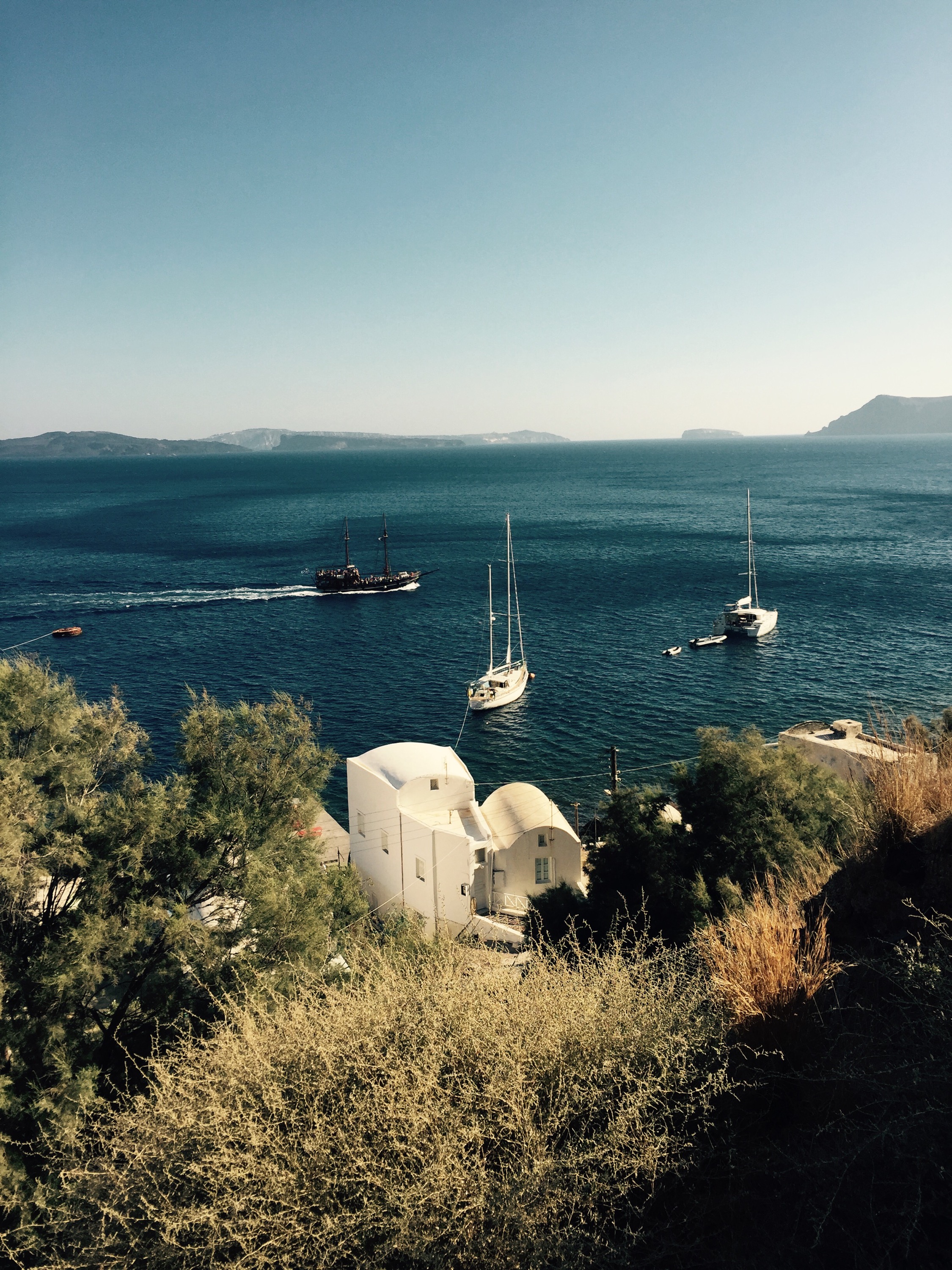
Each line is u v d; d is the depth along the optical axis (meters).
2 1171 9.53
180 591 113.50
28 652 81.00
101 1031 13.36
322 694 68.56
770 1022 5.61
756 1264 4.31
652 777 49.69
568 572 127.69
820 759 33.69
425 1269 4.32
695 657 76.81
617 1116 4.91
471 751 55.75
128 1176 5.16
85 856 13.82
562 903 18.42
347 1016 5.97
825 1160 4.50
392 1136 4.75
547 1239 4.30
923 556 126.25
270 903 14.34
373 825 33.28
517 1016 5.65
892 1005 5.84
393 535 176.88
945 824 7.05
